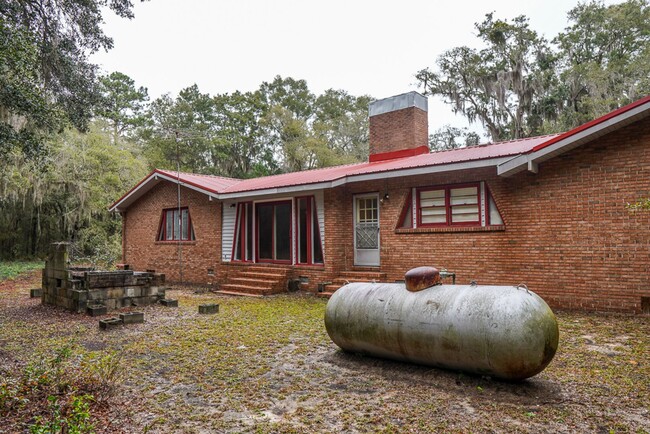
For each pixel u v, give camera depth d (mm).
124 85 44938
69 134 23797
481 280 10359
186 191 16844
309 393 4730
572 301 9133
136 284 10680
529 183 9781
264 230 14695
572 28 30109
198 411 4254
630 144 8531
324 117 49312
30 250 26844
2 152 10281
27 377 4801
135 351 6539
